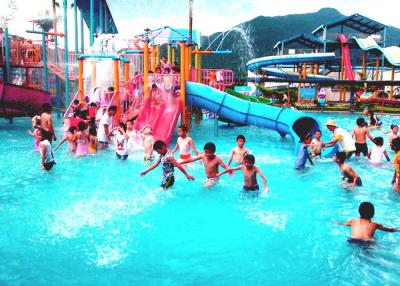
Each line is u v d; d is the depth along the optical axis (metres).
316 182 8.13
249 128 17.61
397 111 27.36
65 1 17.70
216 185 7.64
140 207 6.51
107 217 6.04
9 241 5.12
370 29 39.84
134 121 13.06
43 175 8.50
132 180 8.17
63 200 6.85
